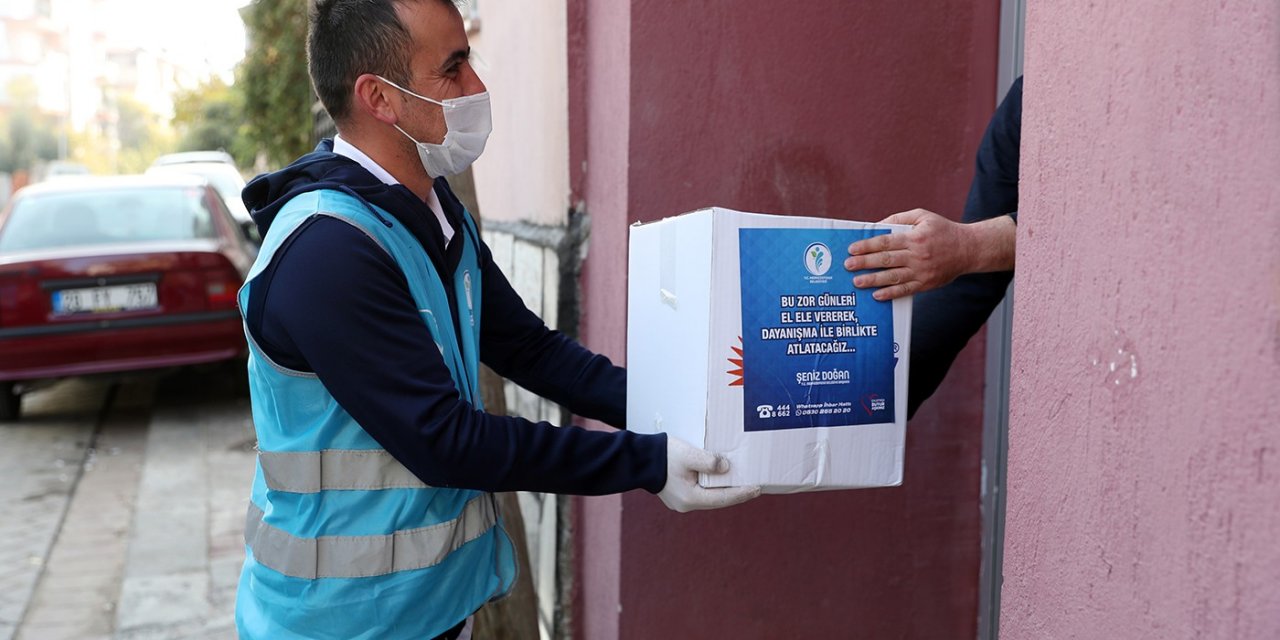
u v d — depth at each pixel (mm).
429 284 1479
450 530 1481
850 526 2291
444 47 1477
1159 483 969
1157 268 962
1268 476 841
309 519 1428
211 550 4168
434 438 1340
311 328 1322
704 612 2232
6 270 5559
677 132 2078
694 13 2055
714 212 1305
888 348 1401
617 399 1732
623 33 2068
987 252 1431
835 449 1385
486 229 3801
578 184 2498
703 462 1322
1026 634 1207
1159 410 966
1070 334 1104
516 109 3221
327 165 1471
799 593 2285
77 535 4465
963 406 2314
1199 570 920
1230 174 869
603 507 2326
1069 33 1089
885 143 2176
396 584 1446
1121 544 1027
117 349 5750
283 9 11430
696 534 2207
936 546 2340
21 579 3965
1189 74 913
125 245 5875
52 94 78562
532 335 1775
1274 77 820
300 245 1350
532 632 2414
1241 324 863
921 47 2168
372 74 1465
